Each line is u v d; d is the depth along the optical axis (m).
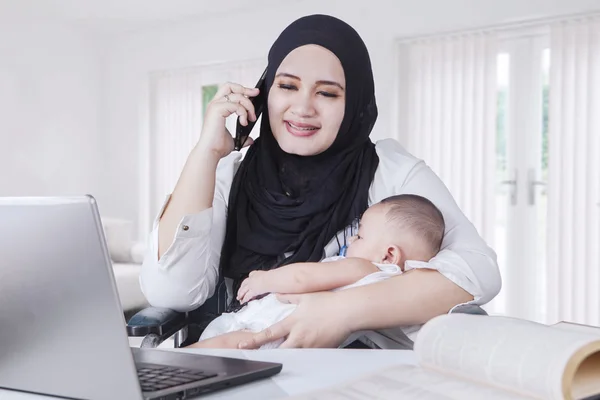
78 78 5.96
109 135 6.22
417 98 4.62
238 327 1.50
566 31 4.02
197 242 1.56
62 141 5.83
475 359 0.78
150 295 1.61
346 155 1.79
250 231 1.78
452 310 1.26
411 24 4.57
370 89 1.84
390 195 1.76
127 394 0.70
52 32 5.68
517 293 4.36
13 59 5.39
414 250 1.55
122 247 4.75
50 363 0.75
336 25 1.76
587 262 3.98
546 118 4.26
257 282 1.52
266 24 5.26
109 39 6.17
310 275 1.45
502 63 4.38
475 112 4.38
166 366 0.89
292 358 1.02
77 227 0.68
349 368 0.95
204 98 5.77
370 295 1.25
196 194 1.56
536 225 4.30
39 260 0.72
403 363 0.98
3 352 0.78
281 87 1.74
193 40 5.69
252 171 1.84
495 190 4.38
